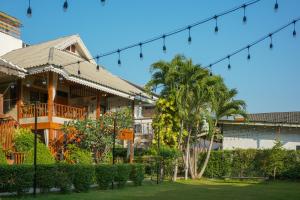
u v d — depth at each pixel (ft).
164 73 84.07
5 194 43.60
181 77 82.53
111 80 93.91
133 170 63.67
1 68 67.15
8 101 79.36
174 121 83.87
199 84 81.51
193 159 92.27
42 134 76.89
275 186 72.64
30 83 80.38
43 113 74.33
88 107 91.91
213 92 82.69
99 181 55.52
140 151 100.94
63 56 86.74
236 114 93.35
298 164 92.43
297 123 104.47
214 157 98.63
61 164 48.39
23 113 76.64
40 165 45.98
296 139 107.04
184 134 85.81
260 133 109.29
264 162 94.27
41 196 44.24
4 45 96.99
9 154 60.70
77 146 71.72
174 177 82.12
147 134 106.01
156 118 85.30
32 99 82.94
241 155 97.19
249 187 68.85
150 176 83.10
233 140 110.52
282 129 108.27
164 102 84.07
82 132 71.67
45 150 62.85
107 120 75.05
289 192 58.70
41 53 84.28
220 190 60.18
